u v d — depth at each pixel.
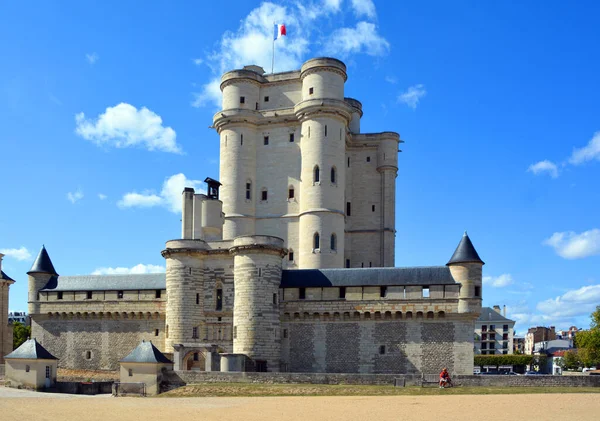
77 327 71.25
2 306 84.12
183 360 59.94
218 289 64.62
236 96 82.44
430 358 58.97
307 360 61.28
